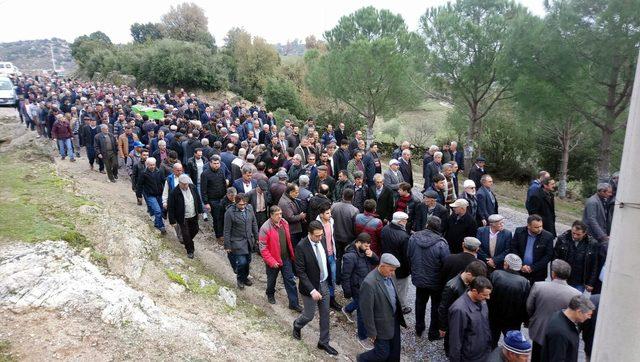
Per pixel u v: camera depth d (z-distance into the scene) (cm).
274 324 640
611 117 1255
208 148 1076
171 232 938
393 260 498
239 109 2036
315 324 688
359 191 870
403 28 2578
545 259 599
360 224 696
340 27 2820
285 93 3375
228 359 511
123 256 654
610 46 1102
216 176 877
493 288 530
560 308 468
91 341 466
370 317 505
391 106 2100
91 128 1310
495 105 2069
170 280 652
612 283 163
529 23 1340
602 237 681
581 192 2022
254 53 4181
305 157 1184
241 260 718
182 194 777
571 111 1321
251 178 891
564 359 404
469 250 565
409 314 721
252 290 752
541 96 1282
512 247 626
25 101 1783
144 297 561
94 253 618
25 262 542
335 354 593
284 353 563
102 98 2372
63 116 1413
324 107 3478
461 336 468
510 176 2170
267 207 868
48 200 750
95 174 1295
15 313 478
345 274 613
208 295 658
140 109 1842
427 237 607
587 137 1811
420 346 630
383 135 3133
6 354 428
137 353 469
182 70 3684
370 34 2730
